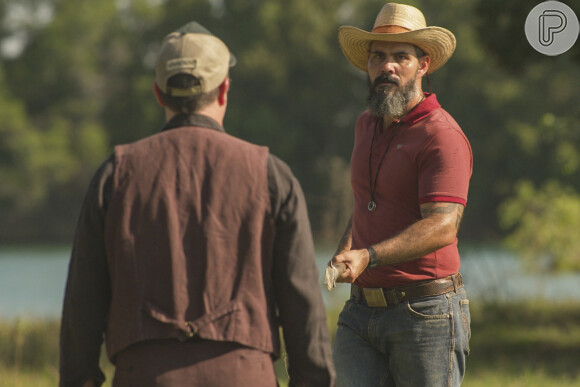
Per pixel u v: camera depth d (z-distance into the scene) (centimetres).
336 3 12238
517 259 4816
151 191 611
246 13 12338
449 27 11544
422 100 894
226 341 597
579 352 2395
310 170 12044
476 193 11394
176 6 12825
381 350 870
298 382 632
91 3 13962
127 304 605
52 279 6322
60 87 13788
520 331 2761
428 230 804
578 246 4344
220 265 604
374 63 897
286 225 617
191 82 628
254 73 11912
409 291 850
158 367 595
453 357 849
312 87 12269
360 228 906
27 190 12988
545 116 2756
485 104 11256
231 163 617
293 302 616
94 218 616
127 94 13062
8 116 12781
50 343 2322
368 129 921
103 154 13338
